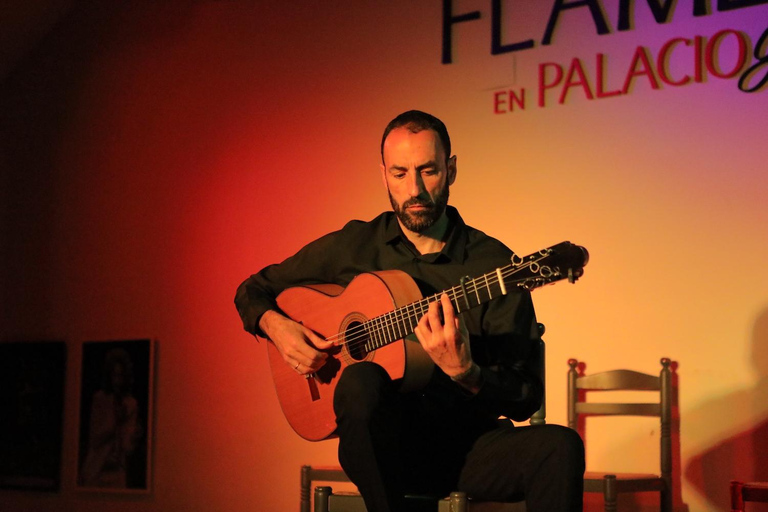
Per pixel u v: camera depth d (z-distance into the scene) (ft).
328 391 7.98
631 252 13.01
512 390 6.79
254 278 9.20
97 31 18.52
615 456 12.94
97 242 17.90
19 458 17.94
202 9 17.43
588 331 13.23
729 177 12.42
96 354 17.49
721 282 12.36
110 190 17.92
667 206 12.81
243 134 16.67
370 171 15.30
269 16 16.71
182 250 16.96
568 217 13.50
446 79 14.74
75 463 17.35
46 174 18.69
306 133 16.01
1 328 18.69
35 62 19.11
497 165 14.14
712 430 12.25
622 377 12.60
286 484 15.26
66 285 18.12
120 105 18.03
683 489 12.37
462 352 6.30
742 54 12.41
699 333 12.44
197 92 17.25
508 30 14.25
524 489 6.36
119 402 17.07
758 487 9.73
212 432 16.11
